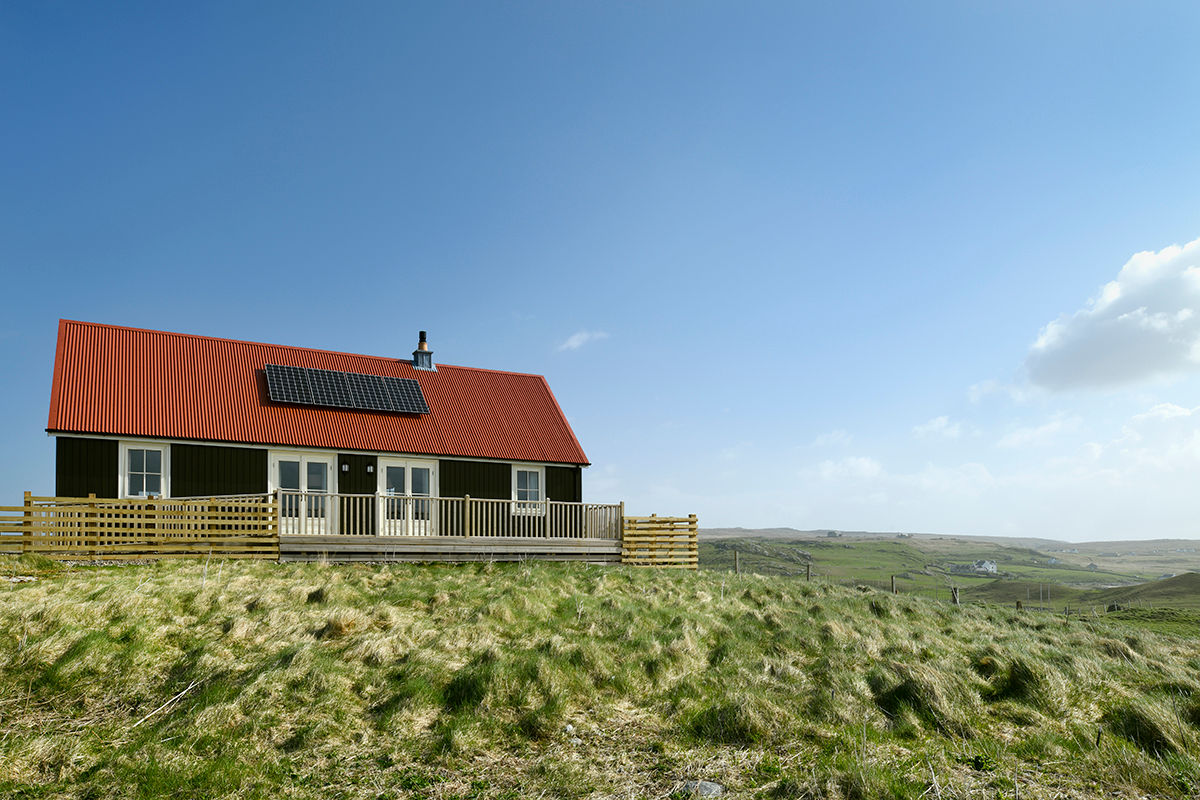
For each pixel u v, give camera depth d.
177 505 16.59
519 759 7.62
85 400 18.33
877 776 6.64
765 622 13.32
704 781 6.96
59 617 9.93
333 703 8.42
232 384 20.86
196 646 9.78
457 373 25.61
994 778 6.88
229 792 6.63
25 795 6.47
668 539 21.88
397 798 6.72
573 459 23.41
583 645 10.30
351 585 14.38
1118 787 6.70
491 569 17.75
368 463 20.86
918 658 10.75
